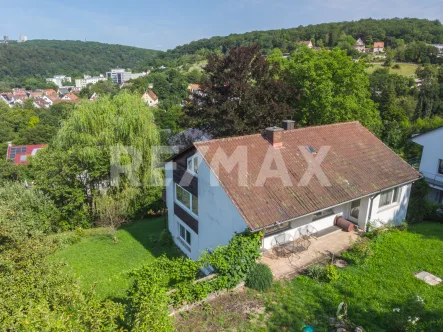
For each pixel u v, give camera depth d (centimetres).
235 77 2836
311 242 1430
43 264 963
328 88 2602
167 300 958
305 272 1211
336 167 1534
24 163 5194
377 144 1802
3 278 844
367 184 1504
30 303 723
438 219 1836
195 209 1603
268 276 1116
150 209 2584
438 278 1176
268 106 2616
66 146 2361
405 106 5803
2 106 9062
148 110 2494
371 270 1221
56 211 2289
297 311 995
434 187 2766
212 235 1448
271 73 2944
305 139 1647
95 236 2192
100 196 2361
